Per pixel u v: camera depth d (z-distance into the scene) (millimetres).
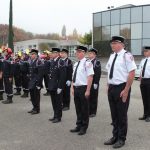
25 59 14242
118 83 6992
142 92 9797
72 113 10828
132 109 11531
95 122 9422
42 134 8148
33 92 10656
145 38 32406
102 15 36031
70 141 7520
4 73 12719
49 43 43625
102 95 15258
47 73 13055
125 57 6902
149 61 9805
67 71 10648
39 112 10844
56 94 9414
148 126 8984
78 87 8062
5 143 7379
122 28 34125
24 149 6938
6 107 11883
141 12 32594
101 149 6945
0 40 39188
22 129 8656
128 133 8219
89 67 7848
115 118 7246
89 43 52344
